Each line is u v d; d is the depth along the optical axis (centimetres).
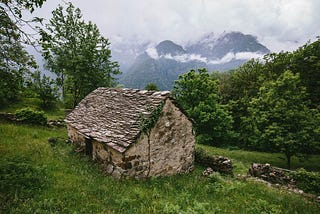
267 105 2077
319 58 2662
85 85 3206
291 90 1986
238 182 1006
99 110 1376
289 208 759
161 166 1055
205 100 2517
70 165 1016
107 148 1013
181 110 1129
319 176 1134
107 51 3341
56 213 561
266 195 880
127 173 918
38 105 3259
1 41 684
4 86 765
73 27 3225
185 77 2633
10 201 589
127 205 655
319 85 2678
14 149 1116
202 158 1414
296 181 1202
